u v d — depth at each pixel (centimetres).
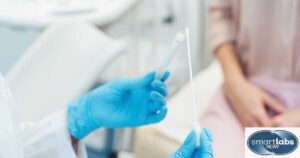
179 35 62
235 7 115
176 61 162
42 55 128
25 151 79
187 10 169
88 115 81
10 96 70
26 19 144
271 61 108
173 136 113
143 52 154
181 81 161
